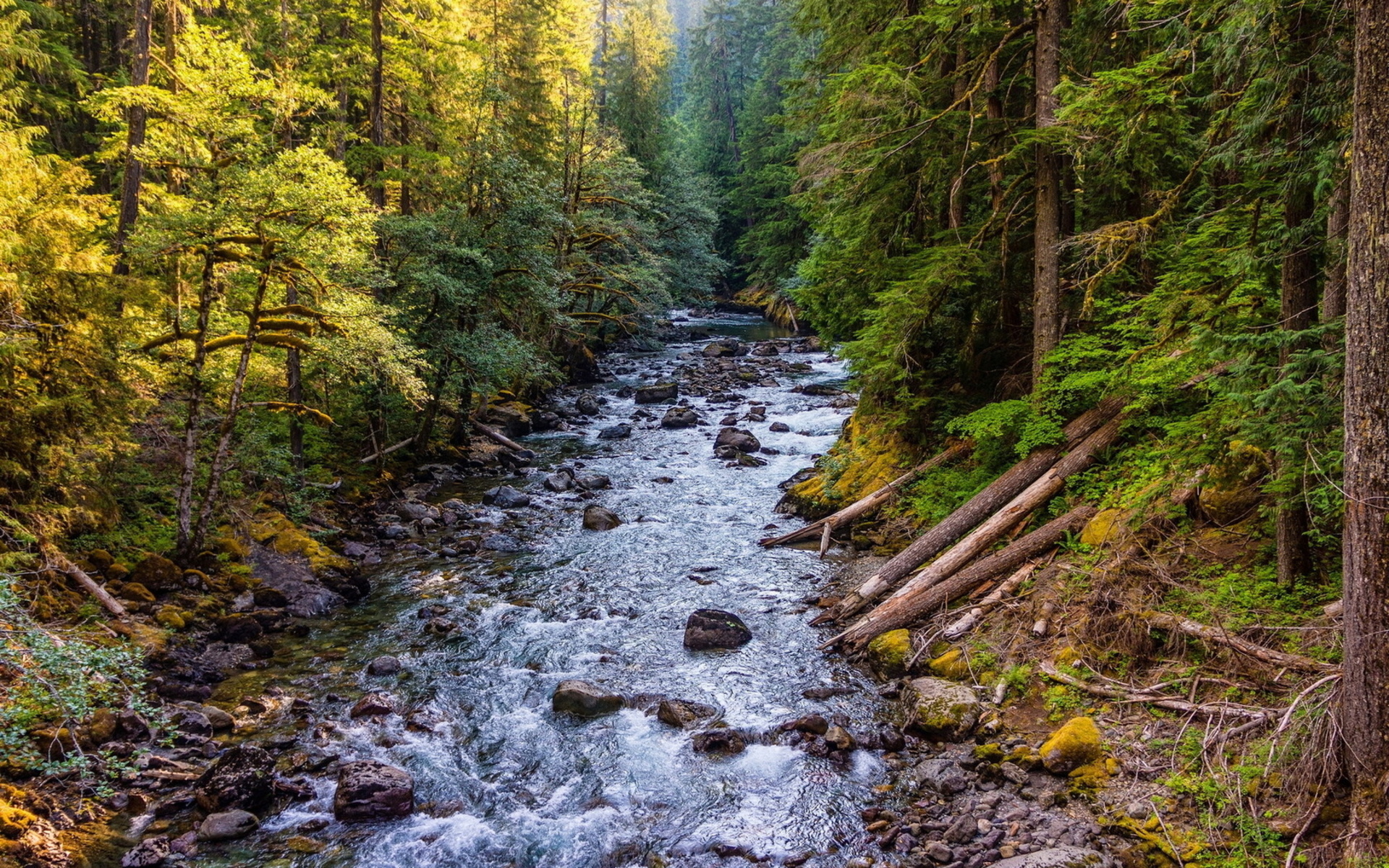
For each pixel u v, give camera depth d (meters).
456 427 22.97
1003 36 12.95
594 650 11.16
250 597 12.02
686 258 42.78
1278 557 8.26
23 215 10.41
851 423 18.83
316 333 13.14
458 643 11.41
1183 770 7.04
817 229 17.12
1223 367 7.91
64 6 27.86
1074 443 12.38
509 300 21.64
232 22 21.94
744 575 13.79
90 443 10.91
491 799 7.88
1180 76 8.82
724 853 7.03
